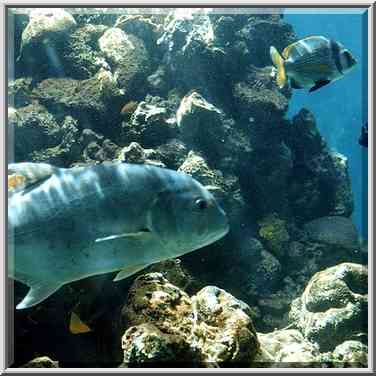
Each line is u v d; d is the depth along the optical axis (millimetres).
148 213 984
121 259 994
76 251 992
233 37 2760
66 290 1566
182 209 988
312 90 1943
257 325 2285
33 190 1015
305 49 1910
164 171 1020
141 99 2621
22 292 1577
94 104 2416
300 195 2939
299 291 2461
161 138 2387
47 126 2336
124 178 995
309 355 1171
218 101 2695
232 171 2502
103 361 1486
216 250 2203
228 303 1163
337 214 2994
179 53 2660
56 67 2600
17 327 1572
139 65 2623
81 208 988
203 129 2408
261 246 2443
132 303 1146
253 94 2666
